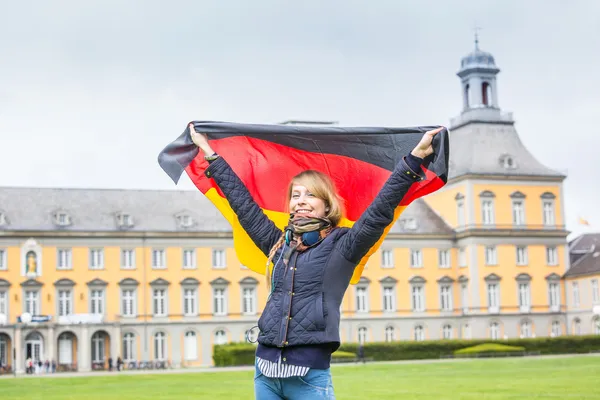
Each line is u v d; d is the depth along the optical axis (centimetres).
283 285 755
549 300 10931
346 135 868
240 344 9144
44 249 9706
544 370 5569
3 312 9481
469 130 11288
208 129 888
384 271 10862
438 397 3338
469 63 11412
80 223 9875
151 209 10275
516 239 10900
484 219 10856
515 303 10806
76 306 9744
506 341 9656
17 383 5641
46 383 5575
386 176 880
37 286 9619
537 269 10931
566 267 11050
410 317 10862
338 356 8756
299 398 738
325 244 759
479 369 6050
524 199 10975
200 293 10181
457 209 11012
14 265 9588
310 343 734
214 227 10319
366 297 10788
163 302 10081
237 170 895
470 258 10769
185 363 10056
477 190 10838
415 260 10975
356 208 887
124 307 9938
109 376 6675
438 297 10950
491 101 11400
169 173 891
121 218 10025
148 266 10050
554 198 11081
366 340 10725
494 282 10781
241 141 897
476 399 3180
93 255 9894
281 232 834
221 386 4706
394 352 9394
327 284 749
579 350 9819
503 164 10975
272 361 741
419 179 750
